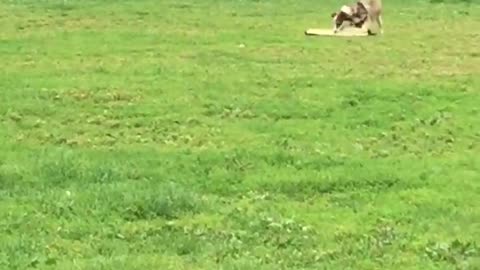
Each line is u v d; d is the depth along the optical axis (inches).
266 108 565.3
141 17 987.3
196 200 379.2
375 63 725.3
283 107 567.5
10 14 989.8
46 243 331.3
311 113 556.7
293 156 458.3
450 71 695.1
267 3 1147.9
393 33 898.1
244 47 793.6
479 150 479.2
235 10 1067.3
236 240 336.5
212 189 405.7
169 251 326.0
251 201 389.7
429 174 429.4
